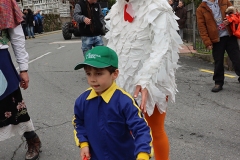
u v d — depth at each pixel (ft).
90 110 6.50
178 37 7.86
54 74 25.22
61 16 99.76
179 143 11.94
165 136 8.57
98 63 6.06
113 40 8.29
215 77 18.44
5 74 9.39
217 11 17.33
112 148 6.44
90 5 19.88
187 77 22.16
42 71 26.71
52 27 91.50
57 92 19.69
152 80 7.22
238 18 17.16
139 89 7.22
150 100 7.29
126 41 7.95
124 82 8.01
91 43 20.30
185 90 18.85
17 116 10.02
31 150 10.93
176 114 14.88
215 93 18.06
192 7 35.12
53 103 17.40
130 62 7.89
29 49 43.96
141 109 6.91
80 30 20.20
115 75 6.45
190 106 15.93
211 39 17.57
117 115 6.27
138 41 7.77
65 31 53.88
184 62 27.55
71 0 47.24
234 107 15.64
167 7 7.60
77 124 6.80
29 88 20.99
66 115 15.40
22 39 9.94
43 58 34.17
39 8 99.76
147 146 5.92
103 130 6.39
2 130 9.78
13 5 9.48
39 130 13.62
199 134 12.69
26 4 98.84
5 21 9.12
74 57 33.68
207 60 27.99
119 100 6.28
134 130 6.11
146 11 7.59
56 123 14.39
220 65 18.07
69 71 26.20
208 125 13.55
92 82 6.26
